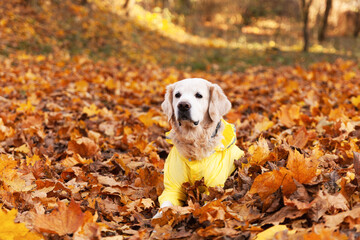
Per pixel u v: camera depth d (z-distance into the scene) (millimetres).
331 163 3535
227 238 2531
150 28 20125
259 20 30469
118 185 3615
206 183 3311
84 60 12375
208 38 23000
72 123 5656
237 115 6215
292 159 2887
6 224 2475
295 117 5504
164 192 3371
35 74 9805
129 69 12531
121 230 2895
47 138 5090
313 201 2615
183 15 26234
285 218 2715
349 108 6285
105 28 17234
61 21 16500
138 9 22484
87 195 3496
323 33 23812
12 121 5750
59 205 2676
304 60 16531
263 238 2447
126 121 6102
